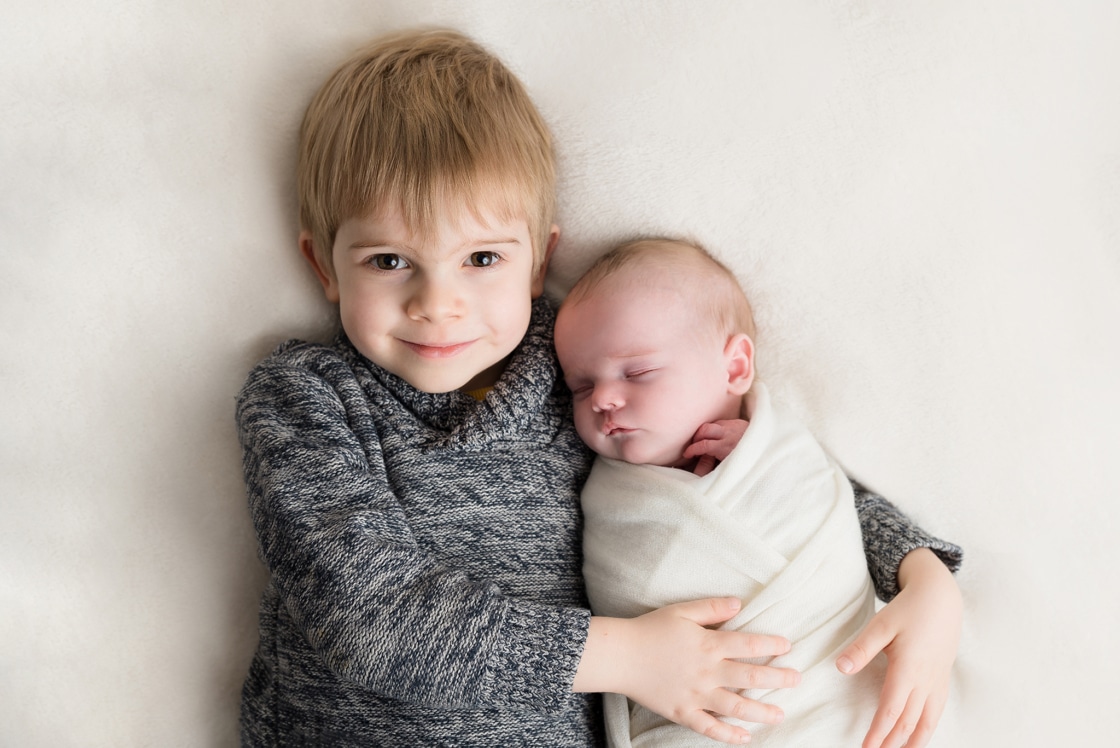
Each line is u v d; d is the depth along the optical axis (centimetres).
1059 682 97
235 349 94
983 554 97
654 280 89
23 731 92
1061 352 94
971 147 92
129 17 89
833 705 81
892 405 96
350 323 88
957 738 98
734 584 82
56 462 91
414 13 95
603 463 93
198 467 94
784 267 96
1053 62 91
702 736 81
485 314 87
